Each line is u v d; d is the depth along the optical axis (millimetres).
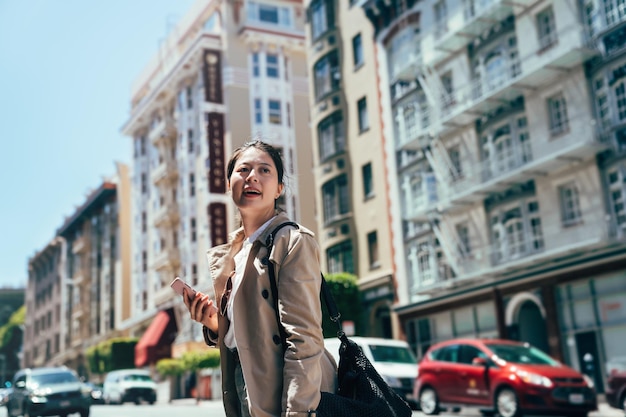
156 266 54000
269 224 2656
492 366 14961
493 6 25516
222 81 47344
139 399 35875
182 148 51750
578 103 22844
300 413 2309
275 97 47750
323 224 36125
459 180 27688
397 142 31953
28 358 95625
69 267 79562
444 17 29531
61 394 19188
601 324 21719
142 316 57469
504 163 25797
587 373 22109
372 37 34000
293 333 2404
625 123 21109
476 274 25766
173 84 53281
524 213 25031
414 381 17094
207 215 47344
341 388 2598
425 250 29750
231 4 48000
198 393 38500
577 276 22422
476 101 26031
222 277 2771
